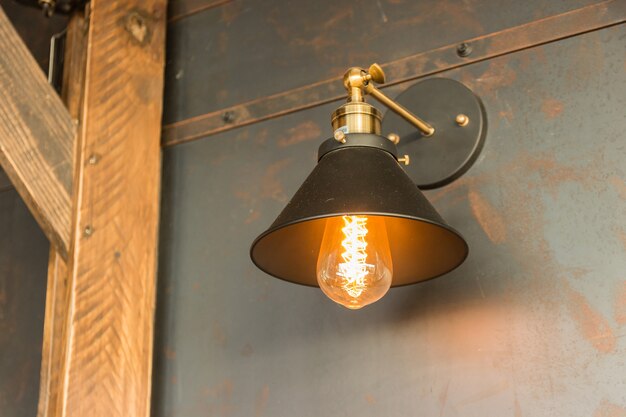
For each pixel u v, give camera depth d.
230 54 2.08
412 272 1.44
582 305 1.48
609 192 1.52
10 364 2.17
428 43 1.80
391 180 1.24
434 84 1.72
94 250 1.84
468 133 1.65
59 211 1.87
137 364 1.83
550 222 1.56
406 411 1.58
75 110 2.06
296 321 1.77
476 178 1.65
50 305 2.02
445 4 1.80
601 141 1.55
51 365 1.95
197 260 1.95
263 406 1.75
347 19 1.93
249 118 1.99
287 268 1.41
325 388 1.69
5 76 1.93
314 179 1.27
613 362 1.43
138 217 1.94
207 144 2.04
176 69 2.15
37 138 1.90
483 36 1.73
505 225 1.59
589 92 1.59
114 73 1.99
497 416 1.49
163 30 2.12
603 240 1.50
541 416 1.46
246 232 1.91
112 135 1.94
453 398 1.54
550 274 1.53
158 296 1.97
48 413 1.89
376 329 1.67
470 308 1.58
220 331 1.86
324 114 1.89
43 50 2.40
